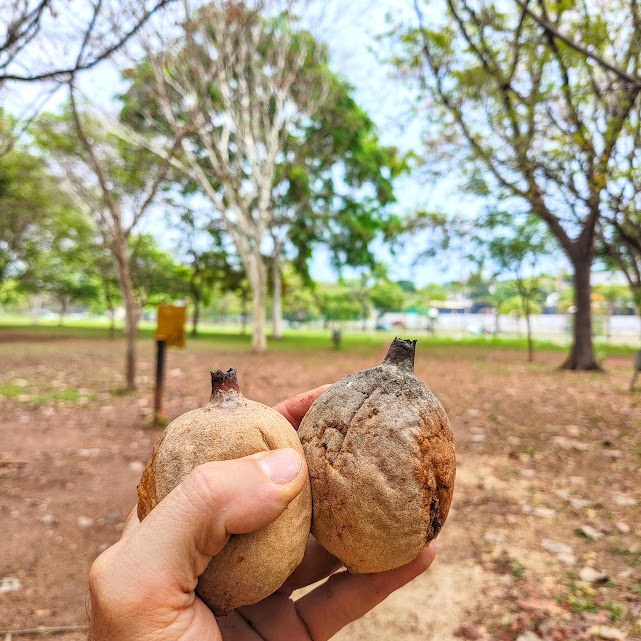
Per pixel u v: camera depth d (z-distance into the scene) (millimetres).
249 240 23016
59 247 27938
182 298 40250
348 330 61469
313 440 1530
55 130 13125
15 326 40688
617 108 8227
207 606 1375
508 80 8969
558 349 26203
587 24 7820
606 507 4992
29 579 3768
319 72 18547
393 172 11539
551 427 8141
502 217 14305
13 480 5586
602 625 3199
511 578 3785
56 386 11242
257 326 20656
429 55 9578
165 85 14125
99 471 5934
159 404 7875
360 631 3266
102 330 37219
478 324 58875
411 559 1477
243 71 18234
